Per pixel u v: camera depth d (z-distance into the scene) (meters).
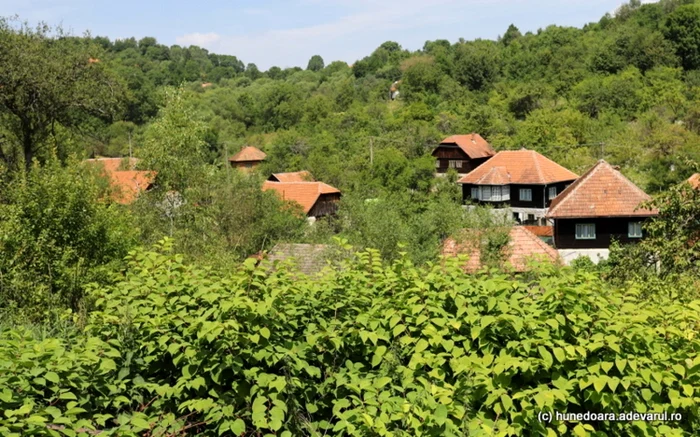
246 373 4.52
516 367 4.45
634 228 33.59
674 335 4.89
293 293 5.09
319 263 15.61
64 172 14.02
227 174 31.34
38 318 9.99
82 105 27.48
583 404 4.70
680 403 4.62
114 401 4.59
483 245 21.27
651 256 13.11
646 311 4.82
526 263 5.62
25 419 3.70
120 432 4.03
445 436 4.18
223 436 4.68
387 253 22.88
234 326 4.46
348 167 55.19
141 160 26.73
